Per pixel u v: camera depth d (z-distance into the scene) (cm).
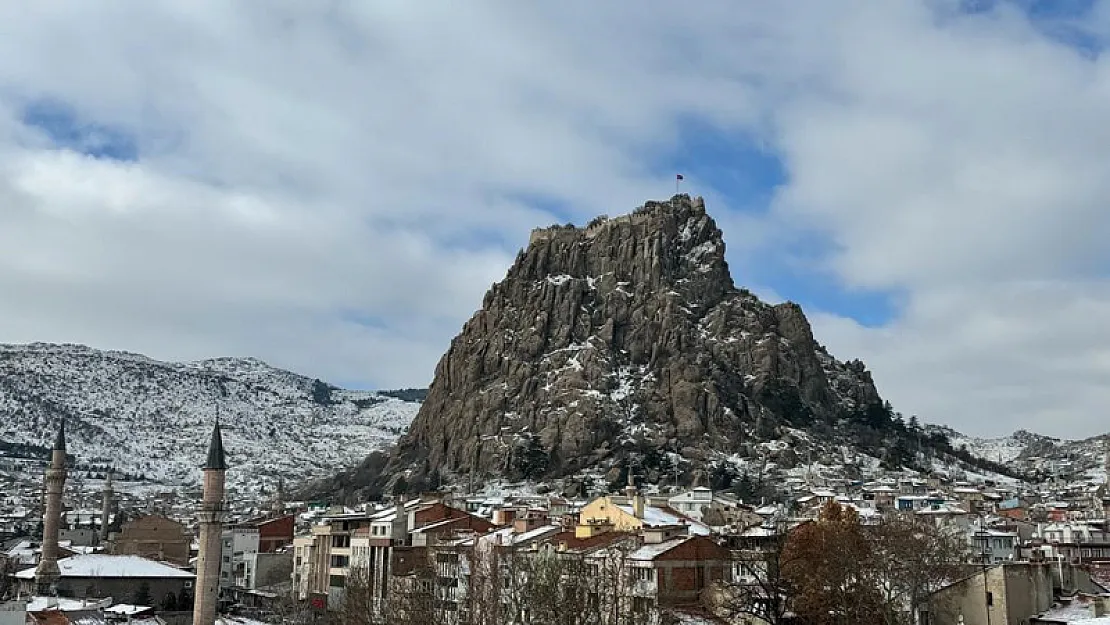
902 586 12044
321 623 17425
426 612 12731
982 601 11356
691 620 12400
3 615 10325
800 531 13188
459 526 19975
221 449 16075
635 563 13438
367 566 19225
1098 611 10762
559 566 12300
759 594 12862
